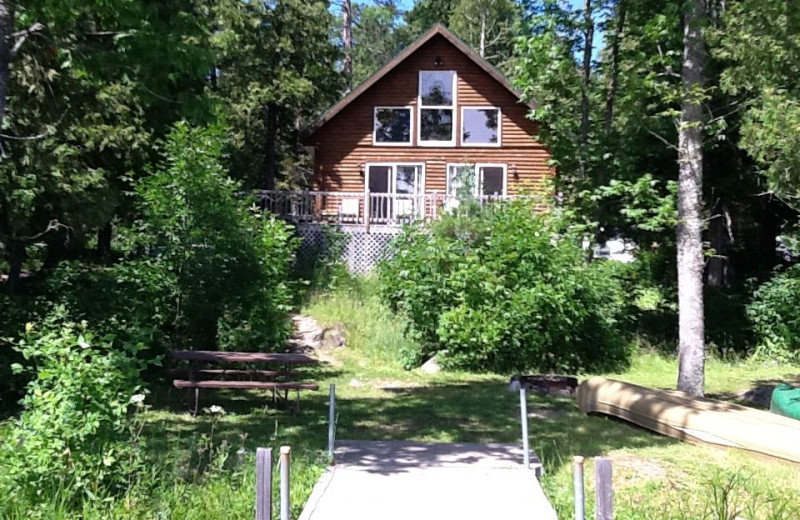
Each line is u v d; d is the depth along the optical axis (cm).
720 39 1091
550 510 545
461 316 1406
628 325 1744
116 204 1338
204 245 1210
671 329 1783
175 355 970
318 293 1889
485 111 2484
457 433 866
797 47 880
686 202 1109
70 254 1756
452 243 1522
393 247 1628
